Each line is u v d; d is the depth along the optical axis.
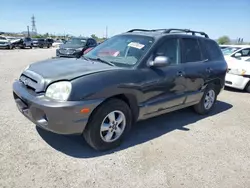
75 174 2.67
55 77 2.84
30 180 2.50
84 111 2.75
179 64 4.05
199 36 4.79
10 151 3.02
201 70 4.47
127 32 4.45
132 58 3.54
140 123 4.36
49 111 2.66
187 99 4.36
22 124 3.87
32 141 3.33
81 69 3.06
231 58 8.41
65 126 2.73
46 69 3.18
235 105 6.18
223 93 7.64
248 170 3.04
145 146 3.45
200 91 4.63
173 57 3.98
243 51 8.85
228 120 4.89
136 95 3.30
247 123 4.78
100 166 2.86
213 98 5.23
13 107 4.65
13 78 7.77
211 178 2.80
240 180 2.81
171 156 3.22
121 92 3.08
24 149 3.10
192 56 4.43
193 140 3.79
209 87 4.93
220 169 3.01
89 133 2.99
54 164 2.82
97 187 2.49
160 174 2.79
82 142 3.41
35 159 2.89
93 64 3.39
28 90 3.06
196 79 4.39
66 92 2.69
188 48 4.34
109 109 3.04
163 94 3.75
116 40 4.18
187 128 4.27
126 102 3.34
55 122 2.70
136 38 3.93
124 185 2.55
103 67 3.21
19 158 2.88
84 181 2.56
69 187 2.45
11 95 5.52
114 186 2.52
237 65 7.74
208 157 3.28
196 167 3.01
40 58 16.22
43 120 2.81
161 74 3.62
